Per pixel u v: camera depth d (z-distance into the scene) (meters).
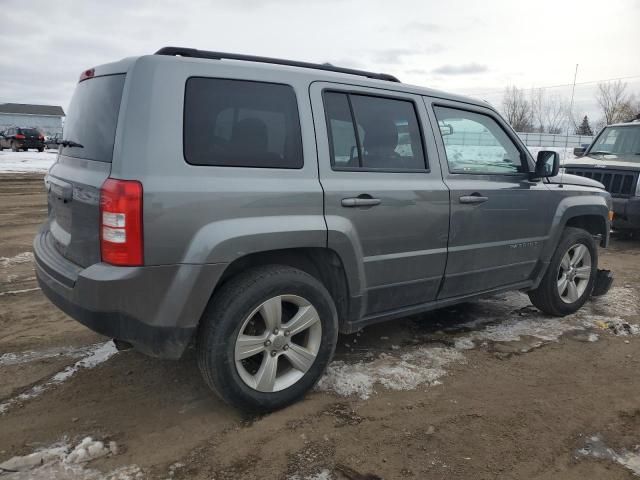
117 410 3.09
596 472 2.63
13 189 14.31
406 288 3.66
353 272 3.29
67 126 3.40
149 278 2.59
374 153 3.45
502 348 4.11
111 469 2.55
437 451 2.76
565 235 4.81
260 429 2.92
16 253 6.82
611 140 9.48
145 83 2.65
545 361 3.90
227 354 2.82
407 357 3.89
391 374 3.59
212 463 2.62
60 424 2.93
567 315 4.93
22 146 32.41
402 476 2.55
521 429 2.98
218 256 2.71
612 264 7.03
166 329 2.67
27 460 2.56
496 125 4.25
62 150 3.43
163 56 2.74
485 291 4.28
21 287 5.34
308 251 3.22
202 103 2.78
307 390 3.20
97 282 2.57
